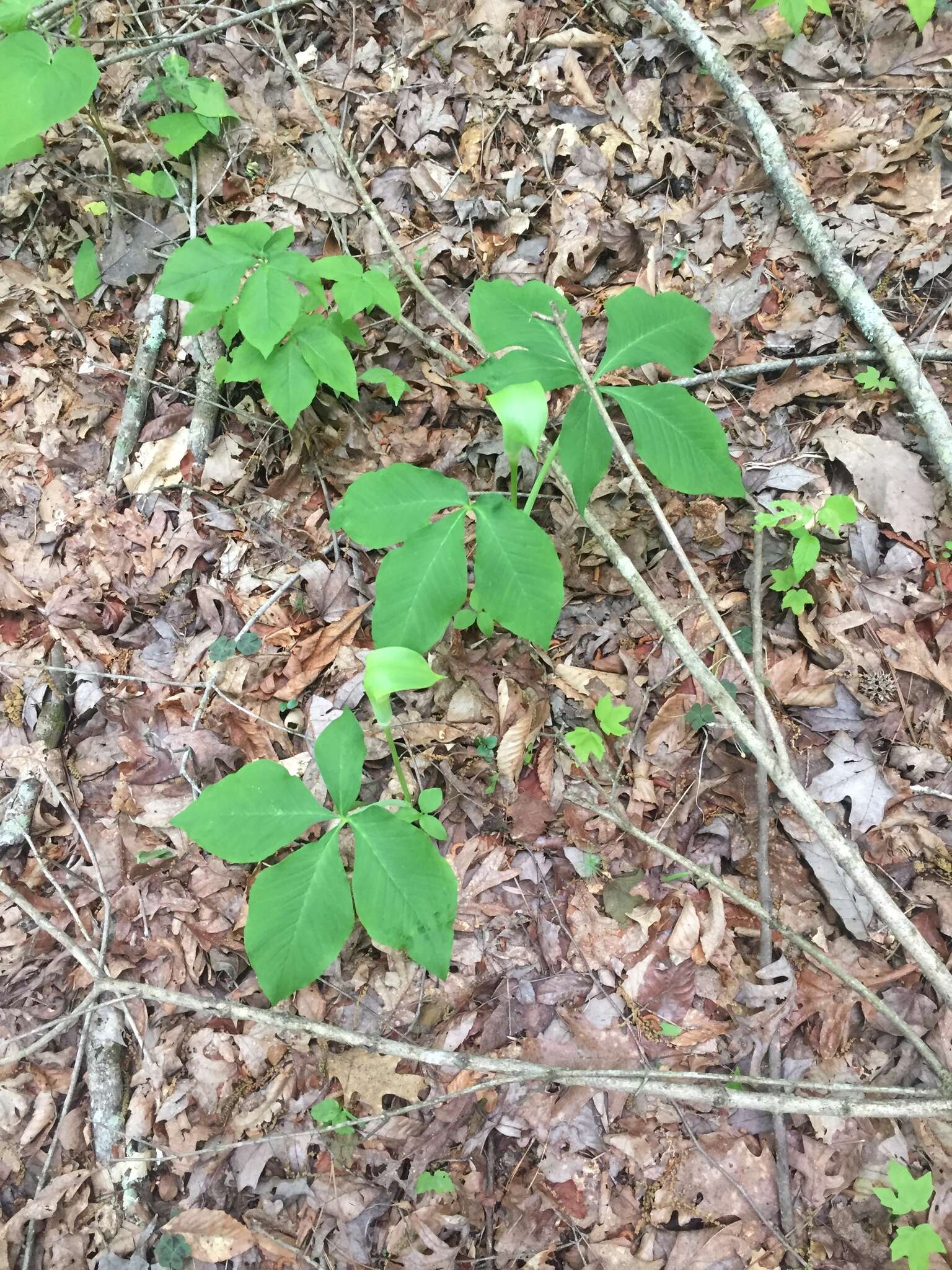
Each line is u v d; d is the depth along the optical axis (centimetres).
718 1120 59
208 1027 64
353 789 55
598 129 87
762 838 64
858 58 87
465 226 86
